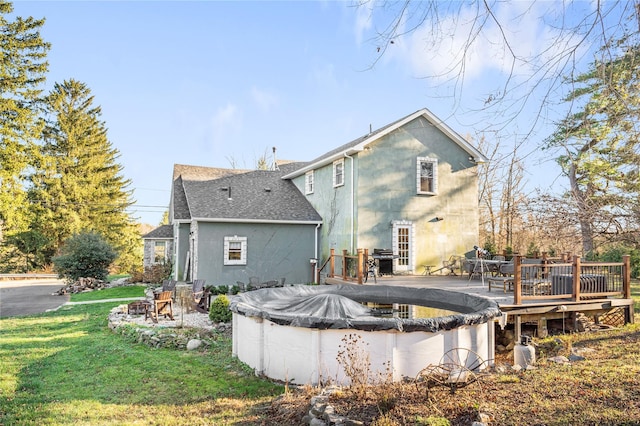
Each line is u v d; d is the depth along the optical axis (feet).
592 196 27.73
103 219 121.60
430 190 57.00
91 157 121.08
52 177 112.47
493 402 15.33
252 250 59.11
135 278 76.54
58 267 74.54
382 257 48.52
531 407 14.74
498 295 35.47
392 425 13.62
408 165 55.52
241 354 25.80
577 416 13.84
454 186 57.98
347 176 55.31
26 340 32.30
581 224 29.04
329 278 52.13
